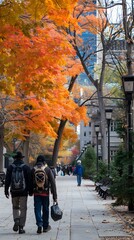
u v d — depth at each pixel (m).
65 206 21.25
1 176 40.50
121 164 17.55
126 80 18.16
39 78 14.57
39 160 13.09
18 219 12.64
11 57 13.89
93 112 72.56
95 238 11.57
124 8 25.64
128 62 24.25
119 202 18.81
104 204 22.20
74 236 11.95
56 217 12.45
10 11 11.93
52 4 11.75
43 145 73.25
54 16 12.48
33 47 13.91
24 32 12.53
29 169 12.93
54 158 41.09
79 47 35.31
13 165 13.04
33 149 73.38
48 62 14.16
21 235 12.22
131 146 17.33
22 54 13.80
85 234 12.27
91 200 25.03
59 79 19.50
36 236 12.02
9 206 21.53
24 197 12.77
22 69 14.14
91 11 31.38
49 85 14.89
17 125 35.19
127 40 24.20
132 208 17.83
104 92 50.69
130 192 17.09
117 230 12.99
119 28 32.19
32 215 17.28
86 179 61.97
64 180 57.53
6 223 14.95
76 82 43.12
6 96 28.66
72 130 46.00
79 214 17.53
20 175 12.77
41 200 12.84
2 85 15.89
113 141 73.69
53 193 12.73
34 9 11.99
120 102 48.78
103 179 28.70
